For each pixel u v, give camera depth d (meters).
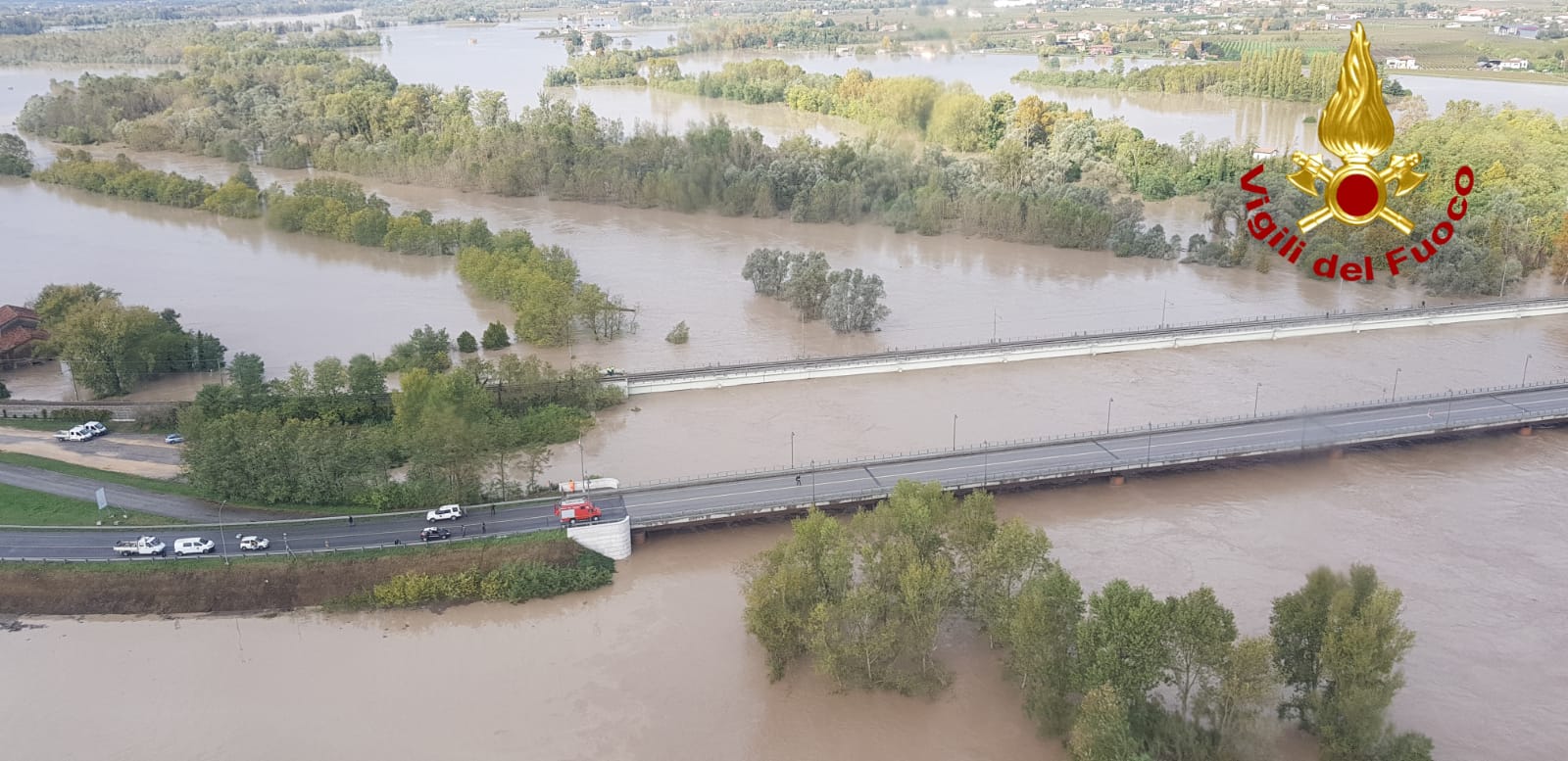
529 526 172.38
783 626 137.25
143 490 188.25
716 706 136.50
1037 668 127.75
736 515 176.00
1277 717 127.12
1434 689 134.38
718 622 154.12
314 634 153.88
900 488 155.50
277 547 167.25
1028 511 182.38
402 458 197.50
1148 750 117.81
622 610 157.75
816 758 127.19
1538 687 134.62
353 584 160.38
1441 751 123.75
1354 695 116.69
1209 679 133.50
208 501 183.88
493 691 140.62
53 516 178.25
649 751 128.88
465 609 159.00
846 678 138.50
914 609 135.75
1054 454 196.12
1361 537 171.25
